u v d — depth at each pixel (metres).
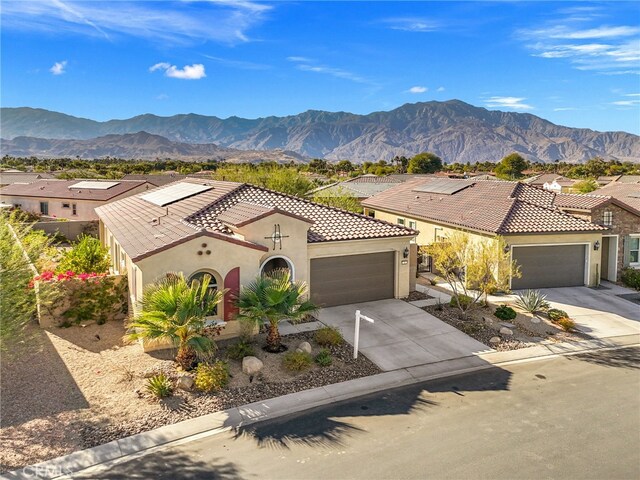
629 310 20.58
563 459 9.73
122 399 12.09
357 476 9.19
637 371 14.40
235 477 9.20
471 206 27.86
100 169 109.31
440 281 25.22
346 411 11.80
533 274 23.70
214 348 14.26
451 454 9.91
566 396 12.65
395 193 38.25
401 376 13.82
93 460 9.70
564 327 17.86
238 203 21.06
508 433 10.74
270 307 14.70
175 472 9.36
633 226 25.42
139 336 13.03
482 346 16.17
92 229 38.72
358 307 20.27
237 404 12.02
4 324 11.33
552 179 81.44
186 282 14.83
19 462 9.55
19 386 12.64
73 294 17.36
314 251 19.66
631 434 10.69
